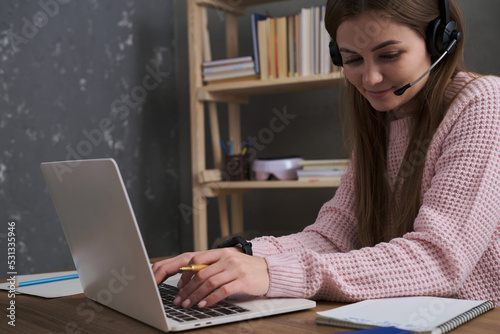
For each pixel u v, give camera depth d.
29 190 2.56
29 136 2.55
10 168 2.48
